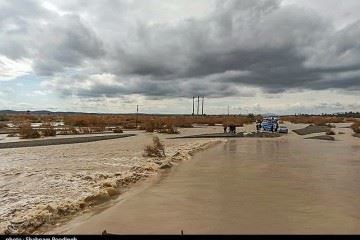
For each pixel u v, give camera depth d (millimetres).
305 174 15688
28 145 30781
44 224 8766
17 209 10031
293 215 9133
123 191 12812
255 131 57406
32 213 9086
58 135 45094
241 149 27812
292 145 31594
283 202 10555
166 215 9250
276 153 24719
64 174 16031
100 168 17844
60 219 9250
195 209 9820
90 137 40969
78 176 15484
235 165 18719
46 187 13203
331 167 17891
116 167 18172
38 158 22031
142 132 53750
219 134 47312
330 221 8570
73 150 26812
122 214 9453
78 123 73125
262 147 29625
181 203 10570
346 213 9281
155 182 14258
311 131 56781
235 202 10602
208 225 8305
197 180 14484
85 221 8938
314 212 9383
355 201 10641
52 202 10688
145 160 20656
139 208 10062
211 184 13562
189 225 8336
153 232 7859
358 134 47438
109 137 41094
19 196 11719
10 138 39094
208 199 11047
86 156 23000
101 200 11359
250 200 10852
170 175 15898
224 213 9367
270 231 7820
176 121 81062
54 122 88875
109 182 13320
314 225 8250
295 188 12602
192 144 31000
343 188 12641
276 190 12336
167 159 20328
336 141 36719
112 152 25250
